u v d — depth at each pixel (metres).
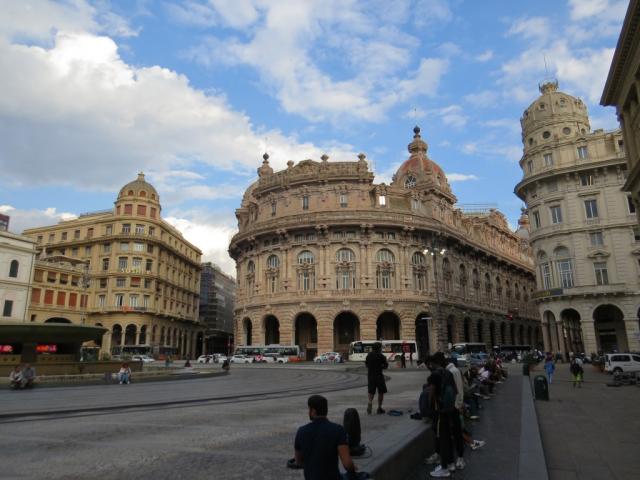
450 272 76.19
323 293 65.56
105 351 88.81
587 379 34.91
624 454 11.67
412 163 83.75
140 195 99.75
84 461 9.87
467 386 17.20
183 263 112.38
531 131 62.50
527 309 105.75
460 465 10.20
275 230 68.88
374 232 67.88
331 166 71.31
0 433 13.15
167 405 19.50
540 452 11.08
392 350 63.50
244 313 71.81
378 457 8.46
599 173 55.78
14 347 39.72
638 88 27.11
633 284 52.38
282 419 15.34
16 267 74.50
